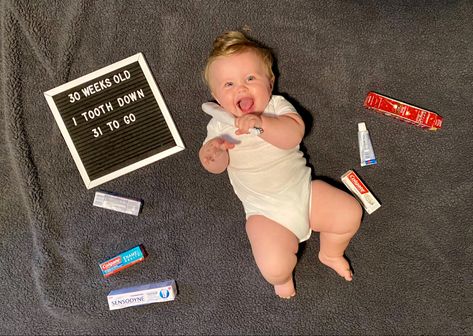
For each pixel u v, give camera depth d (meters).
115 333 1.26
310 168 1.15
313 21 1.19
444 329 1.21
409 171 1.22
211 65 1.03
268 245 1.08
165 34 1.19
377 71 1.20
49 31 1.18
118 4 1.18
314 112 1.22
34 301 1.27
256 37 1.20
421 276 1.22
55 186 1.25
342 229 1.10
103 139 1.22
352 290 1.24
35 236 1.25
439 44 1.19
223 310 1.25
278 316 1.25
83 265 1.26
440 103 1.20
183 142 1.23
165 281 1.25
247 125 0.96
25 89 1.20
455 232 1.22
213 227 1.26
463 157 1.21
